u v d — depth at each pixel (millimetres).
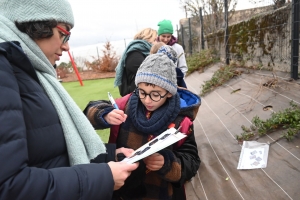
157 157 1212
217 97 4660
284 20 4262
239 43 5836
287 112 2873
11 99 779
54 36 1072
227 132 3299
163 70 1292
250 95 3916
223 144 3088
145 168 1383
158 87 1295
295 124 2646
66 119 1025
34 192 747
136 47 2594
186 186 2656
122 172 957
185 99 1605
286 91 3531
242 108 3662
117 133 1466
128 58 2609
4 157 708
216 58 7730
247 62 5500
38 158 898
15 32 1007
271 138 2732
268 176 2268
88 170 875
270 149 2594
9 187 705
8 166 711
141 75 1307
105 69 13930
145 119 1377
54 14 1029
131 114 1414
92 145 1080
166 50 1999
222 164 2713
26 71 955
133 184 1396
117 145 1477
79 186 825
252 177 2338
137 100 1429
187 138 1518
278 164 2342
